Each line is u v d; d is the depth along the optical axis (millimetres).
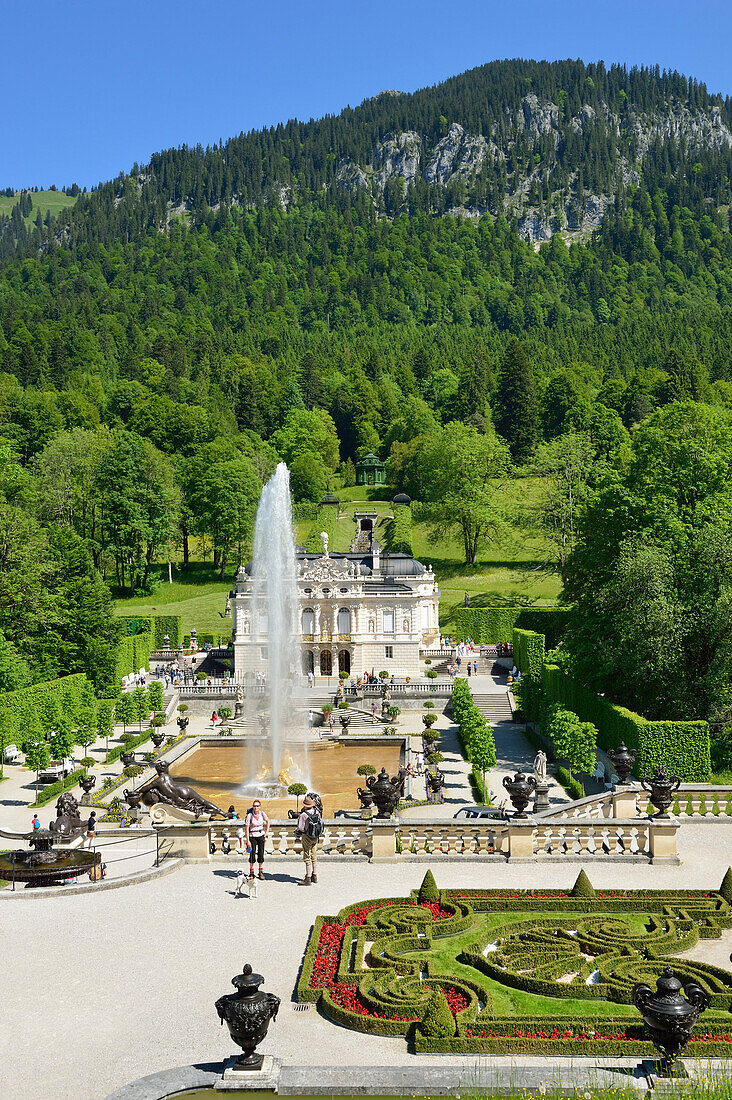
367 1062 27500
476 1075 26109
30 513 166000
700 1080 24953
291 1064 27094
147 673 133250
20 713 89000
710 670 75938
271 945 35625
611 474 94188
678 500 88625
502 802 62906
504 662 134250
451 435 188125
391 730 106250
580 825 46781
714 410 164875
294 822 47188
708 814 54906
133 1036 28641
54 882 43875
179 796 54938
